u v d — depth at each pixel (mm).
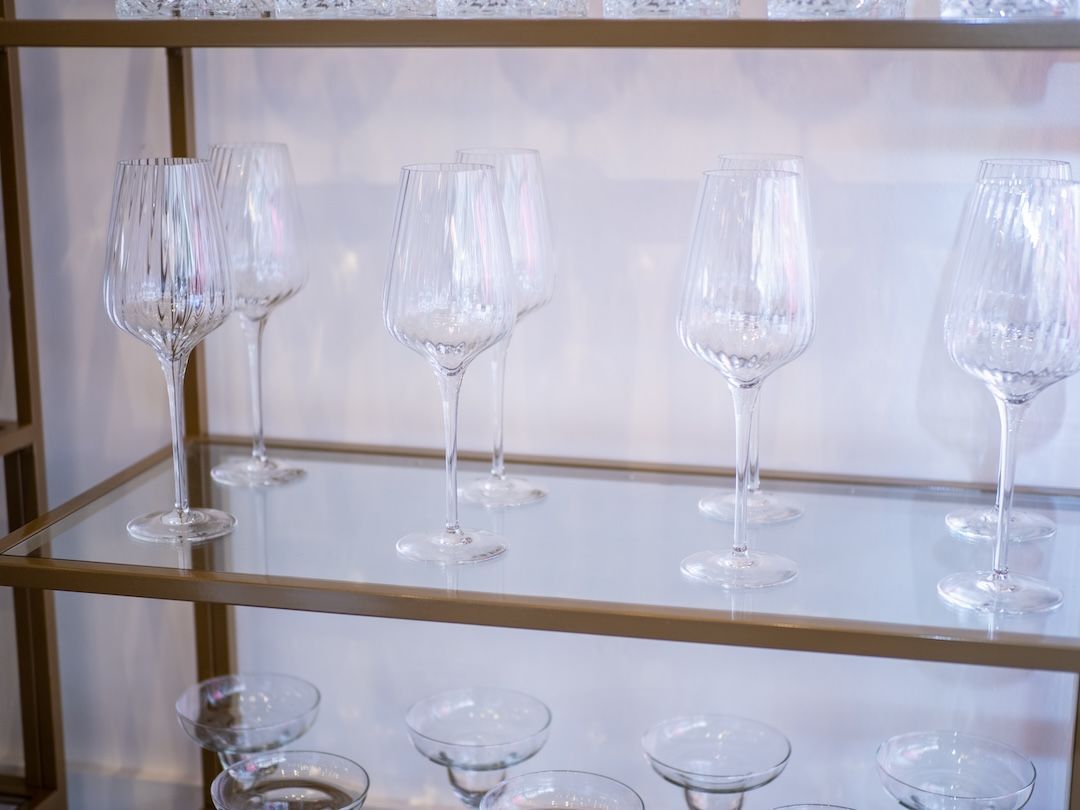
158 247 913
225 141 1184
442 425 1215
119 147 1203
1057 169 960
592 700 1250
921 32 804
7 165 1132
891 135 1070
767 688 1214
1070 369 842
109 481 1127
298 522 1029
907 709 1192
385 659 1282
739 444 920
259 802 1123
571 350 1169
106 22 907
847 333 1116
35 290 1239
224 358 1237
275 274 1062
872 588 901
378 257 1182
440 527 1016
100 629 1338
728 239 832
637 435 1178
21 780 1285
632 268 1140
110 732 1366
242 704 1262
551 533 1010
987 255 836
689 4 887
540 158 1026
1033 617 852
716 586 902
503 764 1104
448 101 1139
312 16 937
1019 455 1117
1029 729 1171
